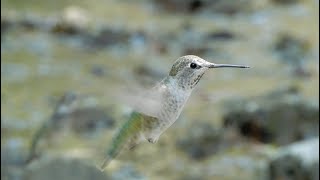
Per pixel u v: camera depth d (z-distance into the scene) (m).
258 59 18.81
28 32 20.05
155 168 14.04
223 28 20.52
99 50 19.33
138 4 22.02
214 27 20.59
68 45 19.50
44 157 13.62
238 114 15.02
